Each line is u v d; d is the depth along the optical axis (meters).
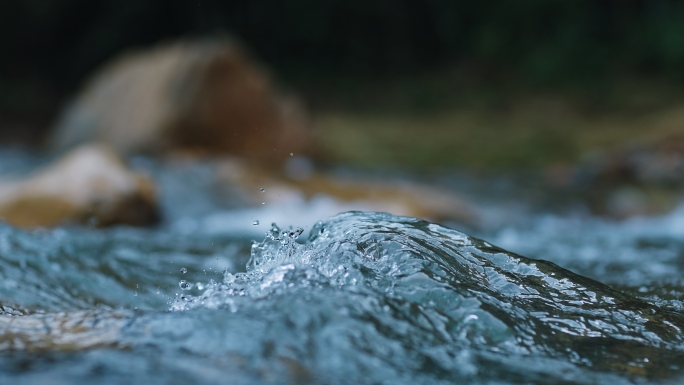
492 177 10.84
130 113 10.75
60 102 18.80
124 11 20.03
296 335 1.30
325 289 1.51
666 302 2.18
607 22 18.42
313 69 20.97
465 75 18.83
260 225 5.77
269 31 21.45
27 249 2.82
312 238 2.03
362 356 1.25
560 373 1.28
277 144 10.77
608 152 11.01
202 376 1.13
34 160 10.20
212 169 7.11
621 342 1.46
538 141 13.08
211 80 10.28
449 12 20.64
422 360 1.27
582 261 3.56
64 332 1.40
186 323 1.36
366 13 21.52
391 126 14.52
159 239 4.17
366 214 2.13
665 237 5.00
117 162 5.93
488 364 1.29
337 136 13.24
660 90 15.59
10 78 19.44
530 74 17.88
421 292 1.54
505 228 6.15
